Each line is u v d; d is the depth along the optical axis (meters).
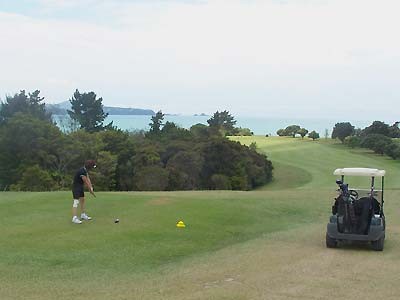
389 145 87.56
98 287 8.60
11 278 9.12
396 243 13.87
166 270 10.10
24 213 16.27
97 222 14.99
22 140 53.00
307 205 21.92
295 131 139.50
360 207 12.53
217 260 11.14
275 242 13.76
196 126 90.81
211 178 59.78
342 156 88.56
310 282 9.04
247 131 139.50
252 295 8.07
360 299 7.92
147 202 19.11
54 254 11.20
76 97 97.44
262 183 65.31
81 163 54.09
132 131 89.94
